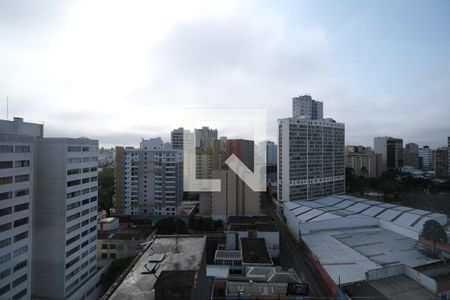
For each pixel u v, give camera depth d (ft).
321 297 125.08
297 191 268.82
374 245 169.89
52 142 116.88
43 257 115.75
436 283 115.44
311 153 278.67
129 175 239.09
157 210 236.22
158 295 51.88
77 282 123.95
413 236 179.73
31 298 114.93
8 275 95.55
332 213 216.33
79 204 125.80
